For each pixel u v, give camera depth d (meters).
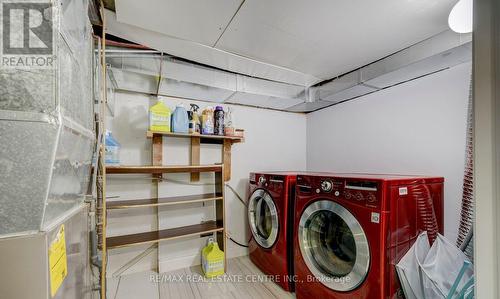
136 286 1.95
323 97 2.39
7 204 0.46
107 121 2.06
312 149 3.02
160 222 2.23
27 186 0.47
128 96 2.14
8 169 0.45
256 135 2.78
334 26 1.37
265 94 2.24
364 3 1.17
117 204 1.87
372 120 2.25
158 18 1.30
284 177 1.94
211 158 2.50
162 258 2.23
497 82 0.59
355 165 2.42
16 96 0.47
